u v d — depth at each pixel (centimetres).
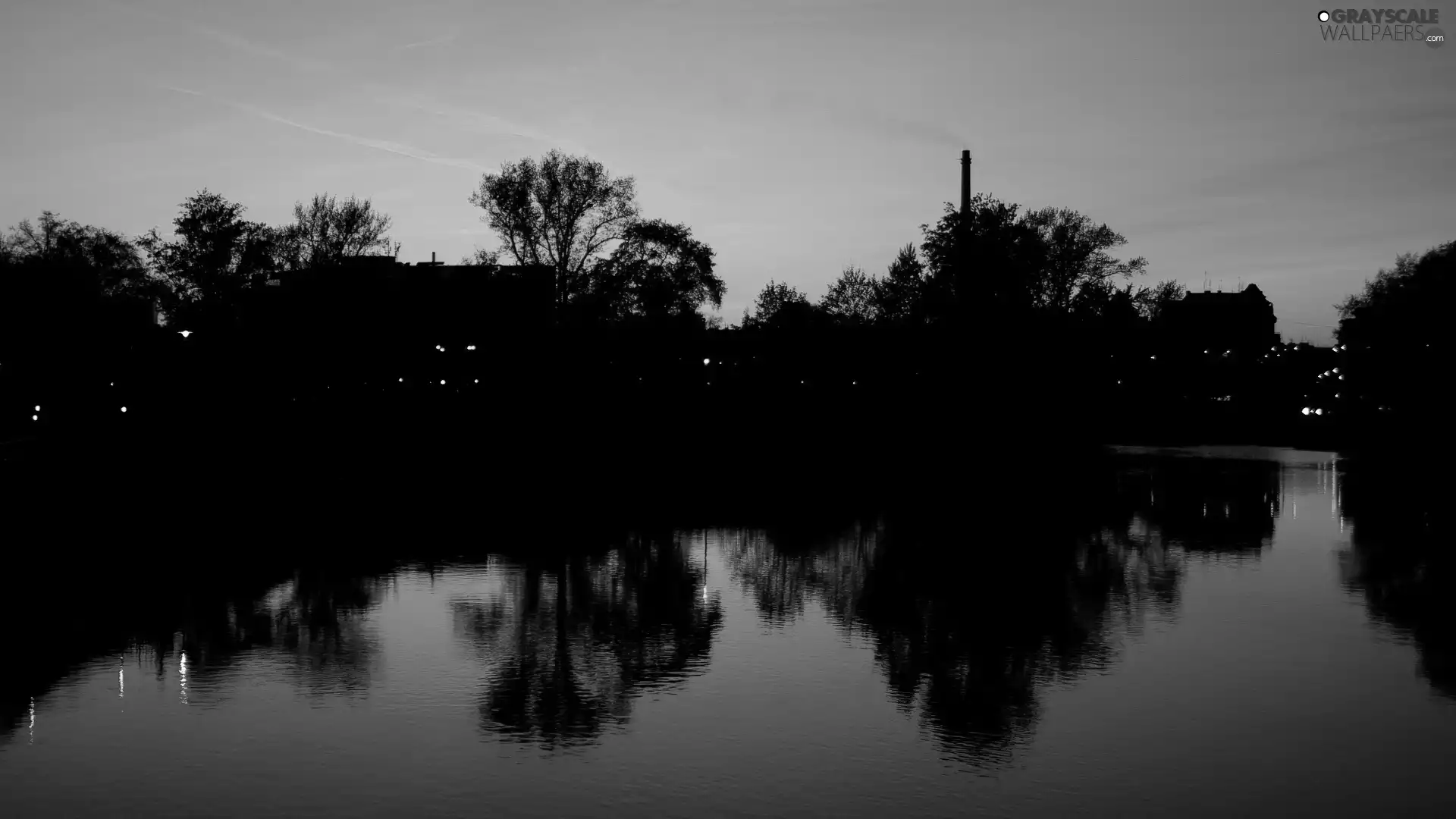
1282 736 917
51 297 5516
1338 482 3678
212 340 5162
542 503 2873
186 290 5350
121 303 6141
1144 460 4969
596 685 1084
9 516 2448
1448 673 1129
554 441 5219
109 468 3572
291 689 1070
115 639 1287
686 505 2866
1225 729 939
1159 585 1673
